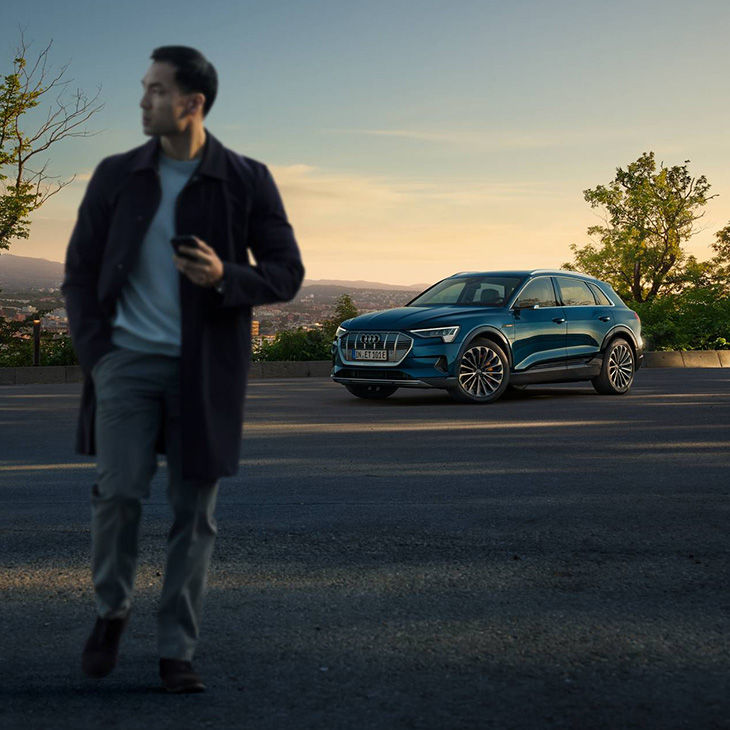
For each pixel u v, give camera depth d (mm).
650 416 11031
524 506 5941
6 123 22703
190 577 3020
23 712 2855
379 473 7172
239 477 6984
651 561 4637
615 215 47938
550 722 2807
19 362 19719
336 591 4133
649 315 26609
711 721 2818
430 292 13578
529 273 13258
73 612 3840
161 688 3051
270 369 19500
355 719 2822
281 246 3027
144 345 2914
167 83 2848
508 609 3891
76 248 2973
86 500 6141
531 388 15180
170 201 2926
